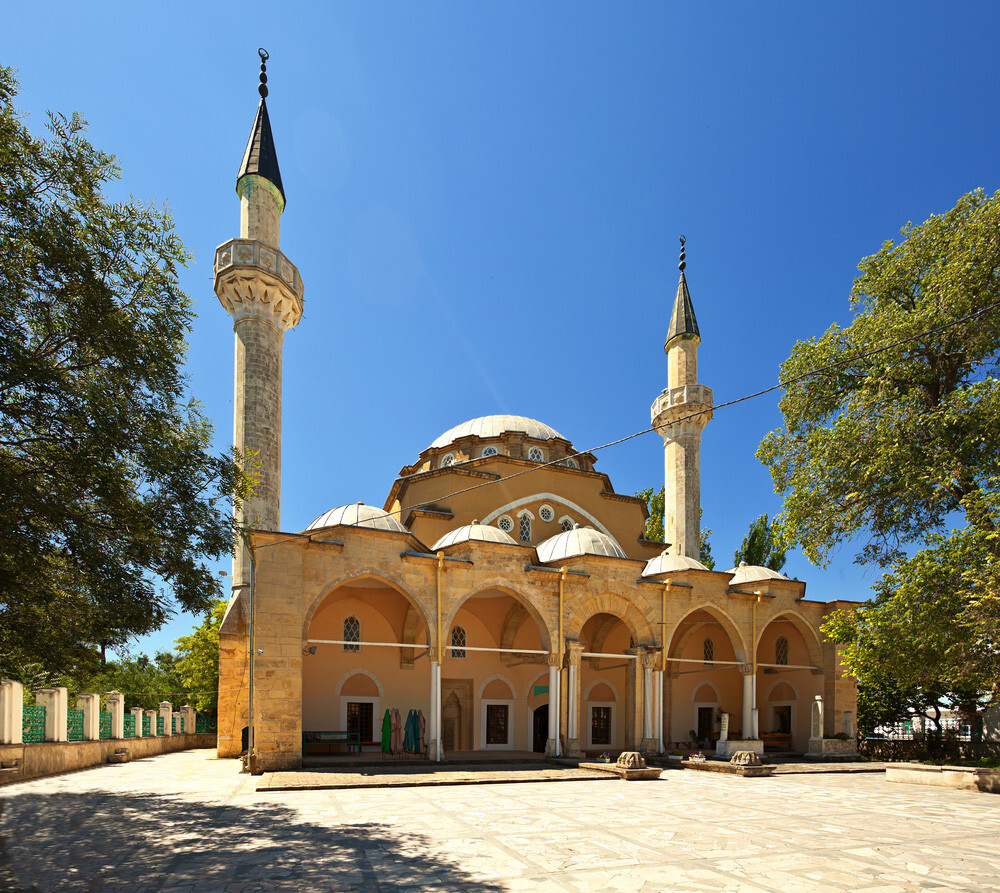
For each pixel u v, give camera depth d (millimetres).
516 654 27688
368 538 20188
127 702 44719
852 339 22281
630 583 24656
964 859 9344
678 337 34594
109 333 9977
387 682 25188
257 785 15203
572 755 22172
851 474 21141
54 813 12188
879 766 23766
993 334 18906
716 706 31625
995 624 16047
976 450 18719
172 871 8211
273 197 27672
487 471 29531
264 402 24953
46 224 9359
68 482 9969
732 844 9992
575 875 8078
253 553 18469
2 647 11117
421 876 7988
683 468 32531
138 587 10641
